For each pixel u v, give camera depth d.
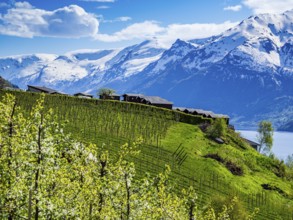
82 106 158.00
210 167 126.06
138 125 149.50
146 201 32.81
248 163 148.00
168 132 151.62
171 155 126.31
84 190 30.62
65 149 31.12
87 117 140.50
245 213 76.31
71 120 131.88
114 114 156.88
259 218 103.12
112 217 31.52
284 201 124.12
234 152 150.75
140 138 33.94
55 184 29.94
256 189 125.06
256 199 116.06
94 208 31.95
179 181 106.50
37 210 27.12
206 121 171.50
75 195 30.50
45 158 27.56
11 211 26.72
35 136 27.64
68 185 30.27
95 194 31.47
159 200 34.03
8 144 27.06
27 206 27.47
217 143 153.00
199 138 152.00
